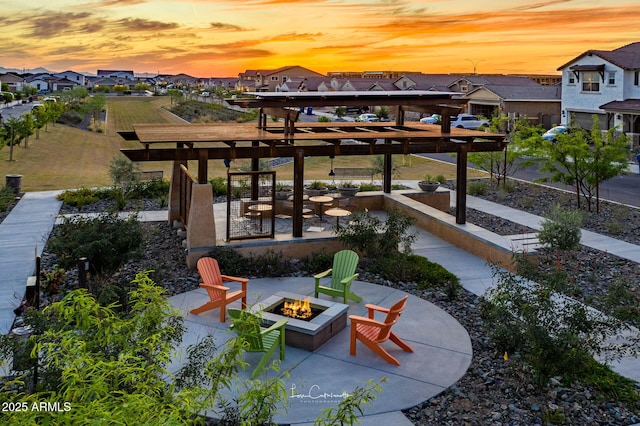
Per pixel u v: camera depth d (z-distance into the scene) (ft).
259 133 48.88
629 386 24.12
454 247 47.85
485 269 41.57
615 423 21.39
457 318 32.14
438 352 27.55
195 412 13.24
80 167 107.96
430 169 102.73
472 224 50.65
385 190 63.57
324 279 38.93
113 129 186.39
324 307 30.40
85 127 179.32
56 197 68.18
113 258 33.86
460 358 26.89
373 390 23.50
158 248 45.75
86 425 10.28
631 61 125.49
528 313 22.77
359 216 43.73
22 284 37.29
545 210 62.34
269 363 25.89
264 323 28.12
